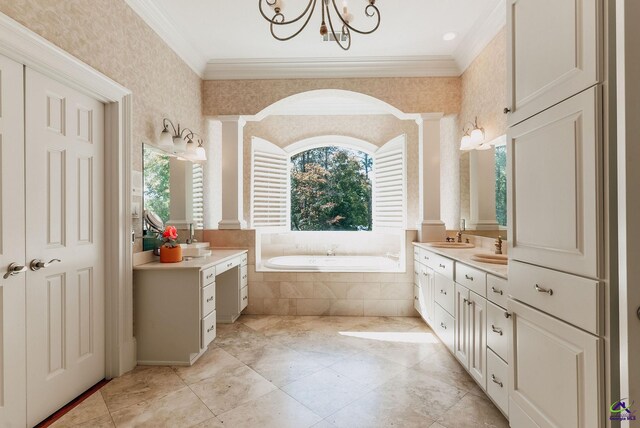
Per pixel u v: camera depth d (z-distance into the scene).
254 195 4.48
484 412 1.85
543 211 1.28
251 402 1.94
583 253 1.08
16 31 1.47
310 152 6.57
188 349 2.40
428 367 2.40
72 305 1.93
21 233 1.61
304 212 6.56
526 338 1.40
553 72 1.21
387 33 2.97
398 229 4.38
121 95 2.23
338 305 3.66
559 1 1.17
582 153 1.08
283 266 3.77
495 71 2.76
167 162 2.89
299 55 3.37
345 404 1.92
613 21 0.99
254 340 2.93
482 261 2.16
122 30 2.26
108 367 2.22
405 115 3.63
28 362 1.65
